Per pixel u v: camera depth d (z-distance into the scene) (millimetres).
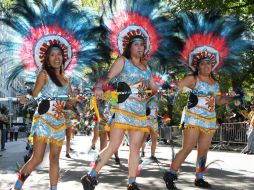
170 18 5625
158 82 6344
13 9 4895
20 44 4926
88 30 5086
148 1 5359
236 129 14641
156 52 5625
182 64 5867
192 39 5801
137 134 4871
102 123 8570
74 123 11133
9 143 20906
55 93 4586
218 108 15820
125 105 4805
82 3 5156
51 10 4938
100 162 4758
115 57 5504
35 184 6031
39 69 4973
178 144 19297
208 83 5680
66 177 6828
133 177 4906
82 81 5371
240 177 6773
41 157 4539
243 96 6059
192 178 6602
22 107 5945
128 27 5344
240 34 5973
